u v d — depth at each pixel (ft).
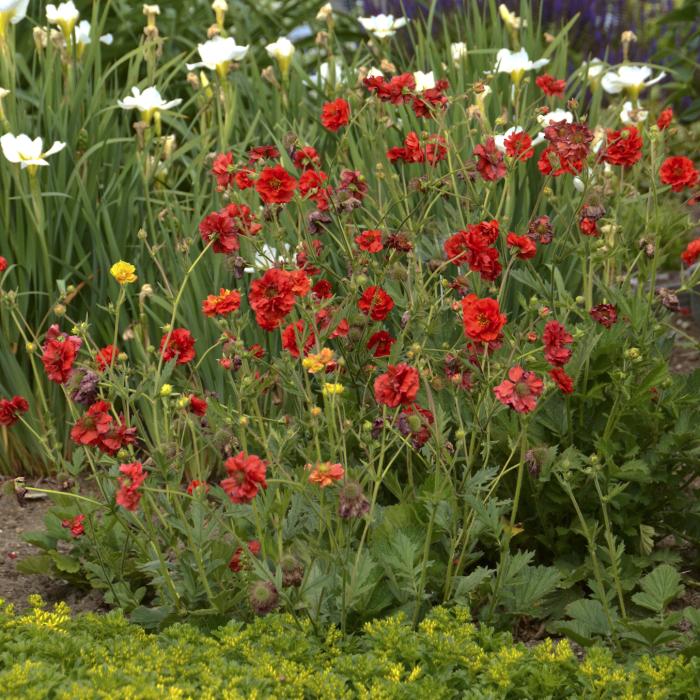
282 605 9.88
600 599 10.68
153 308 14.96
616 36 25.68
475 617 10.89
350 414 11.89
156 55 17.24
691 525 12.25
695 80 24.00
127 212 15.40
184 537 11.31
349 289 11.55
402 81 12.41
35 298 14.99
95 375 9.92
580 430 11.86
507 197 13.74
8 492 10.49
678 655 9.30
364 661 9.02
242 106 17.89
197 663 9.09
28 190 15.15
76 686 8.17
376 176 13.41
